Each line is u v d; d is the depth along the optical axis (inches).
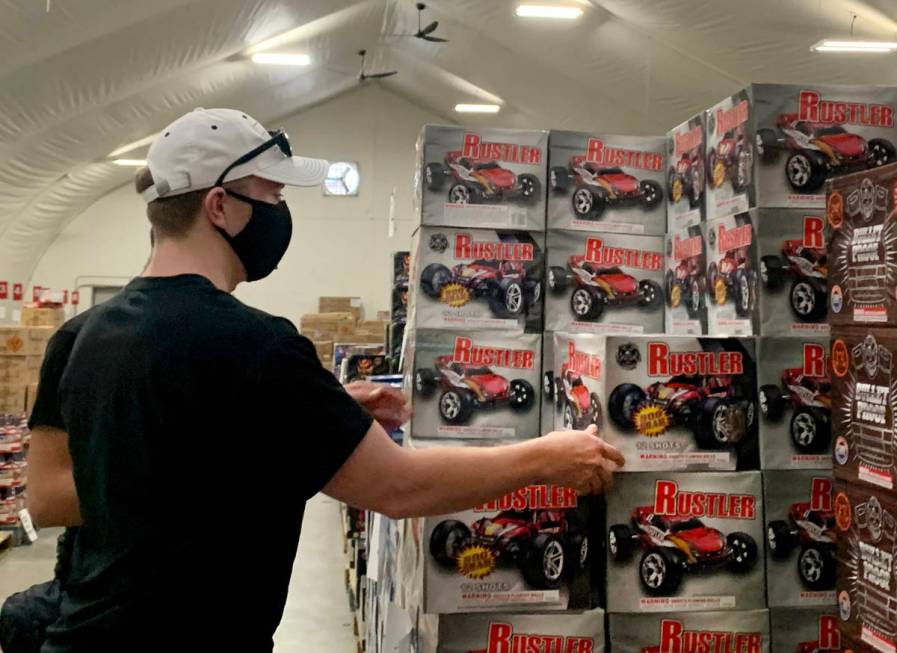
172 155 47.1
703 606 61.9
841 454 58.2
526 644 60.5
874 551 54.2
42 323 298.8
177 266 47.7
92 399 45.1
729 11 257.0
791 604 62.9
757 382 63.7
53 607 51.6
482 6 327.6
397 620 70.4
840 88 68.9
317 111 568.4
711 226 74.2
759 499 62.9
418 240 79.8
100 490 44.2
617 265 81.4
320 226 571.2
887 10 230.7
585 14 305.6
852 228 56.9
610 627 61.1
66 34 244.1
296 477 43.7
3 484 236.5
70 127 361.7
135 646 42.0
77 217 550.0
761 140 68.0
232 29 307.6
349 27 402.0
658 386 62.0
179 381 42.9
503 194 79.4
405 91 555.2
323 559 233.5
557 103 412.8
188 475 42.9
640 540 61.3
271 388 42.9
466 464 47.0
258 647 44.3
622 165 81.8
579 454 51.0
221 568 43.0
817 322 66.7
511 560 60.6
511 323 79.3
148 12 252.8
